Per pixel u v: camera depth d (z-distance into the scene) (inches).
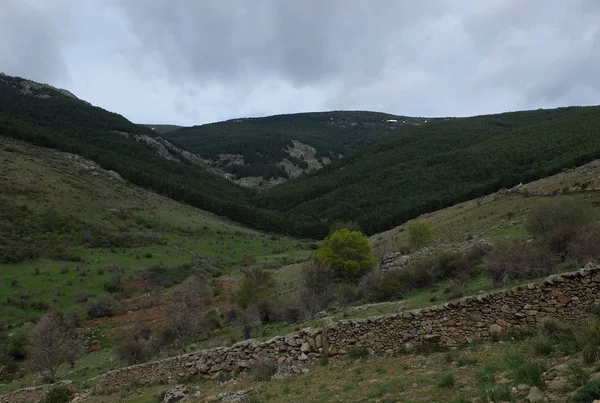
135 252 2871.6
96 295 2037.4
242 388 482.9
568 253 749.3
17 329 1578.5
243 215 5265.8
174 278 2437.3
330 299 1208.8
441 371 371.9
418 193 4328.3
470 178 4045.3
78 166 4505.4
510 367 306.0
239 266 2989.7
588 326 313.3
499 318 448.1
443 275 1009.5
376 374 414.3
